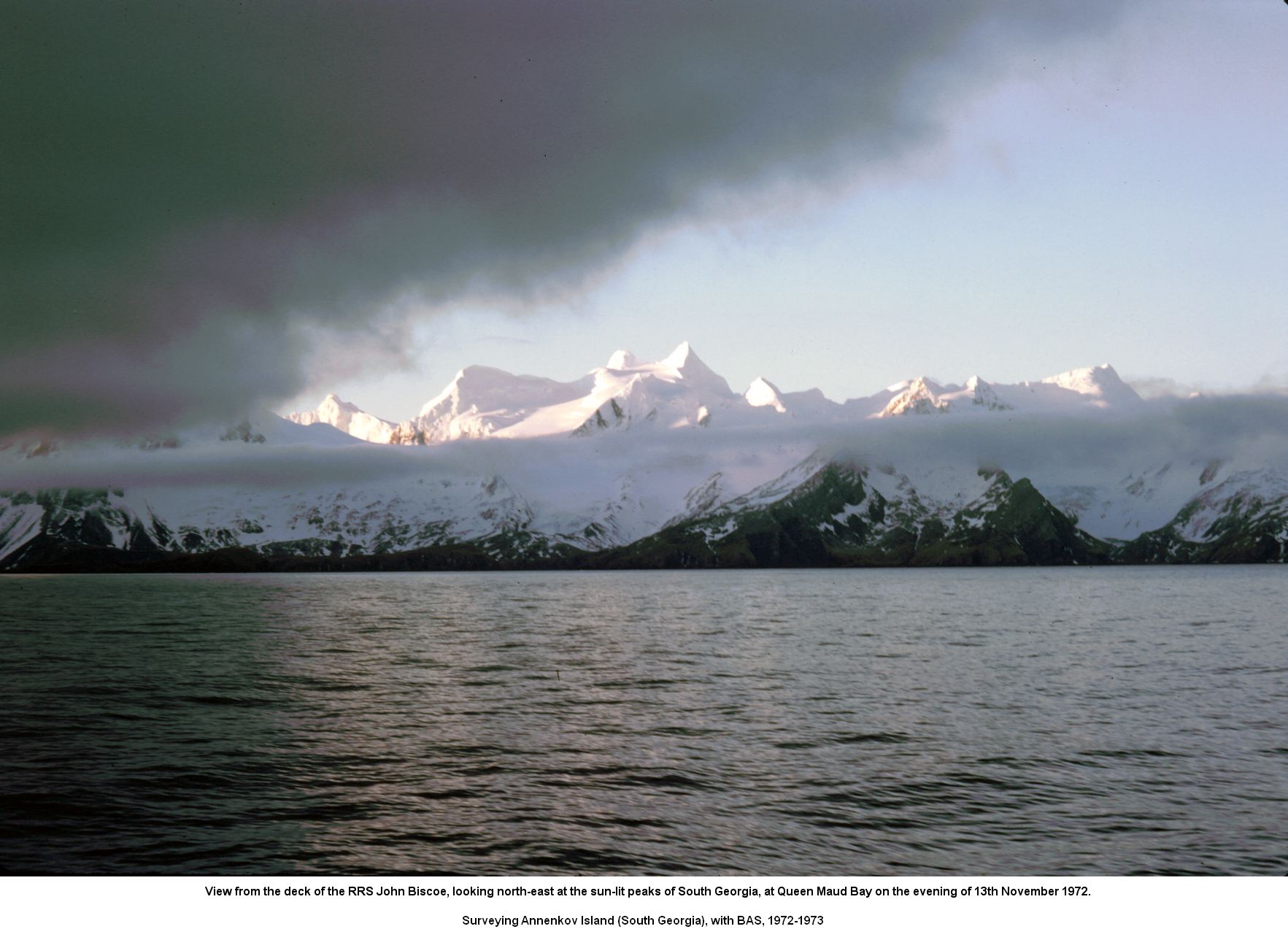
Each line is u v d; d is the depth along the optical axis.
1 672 94.44
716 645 124.06
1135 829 41.88
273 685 85.94
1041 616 184.75
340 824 43.06
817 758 55.19
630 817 43.84
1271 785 48.56
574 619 181.62
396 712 70.94
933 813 44.28
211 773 51.72
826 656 109.31
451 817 43.94
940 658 107.38
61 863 38.50
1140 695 77.88
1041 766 53.00
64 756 55.81
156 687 84.38
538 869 38.03
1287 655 108.75
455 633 147.38
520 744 59.16
